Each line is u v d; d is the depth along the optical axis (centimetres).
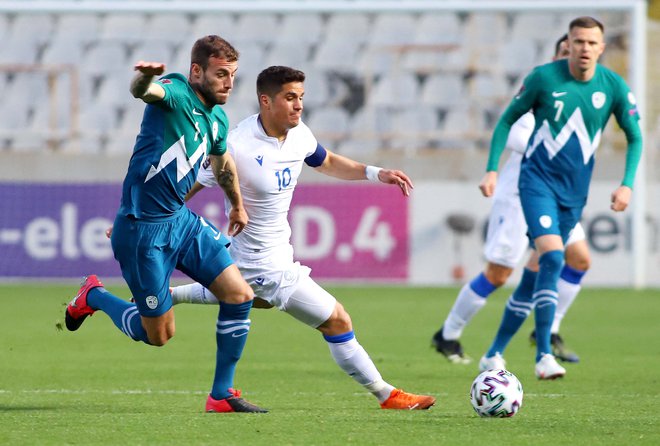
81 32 8850
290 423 2123
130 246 2241
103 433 1991
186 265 2289
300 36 8762
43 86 8588
